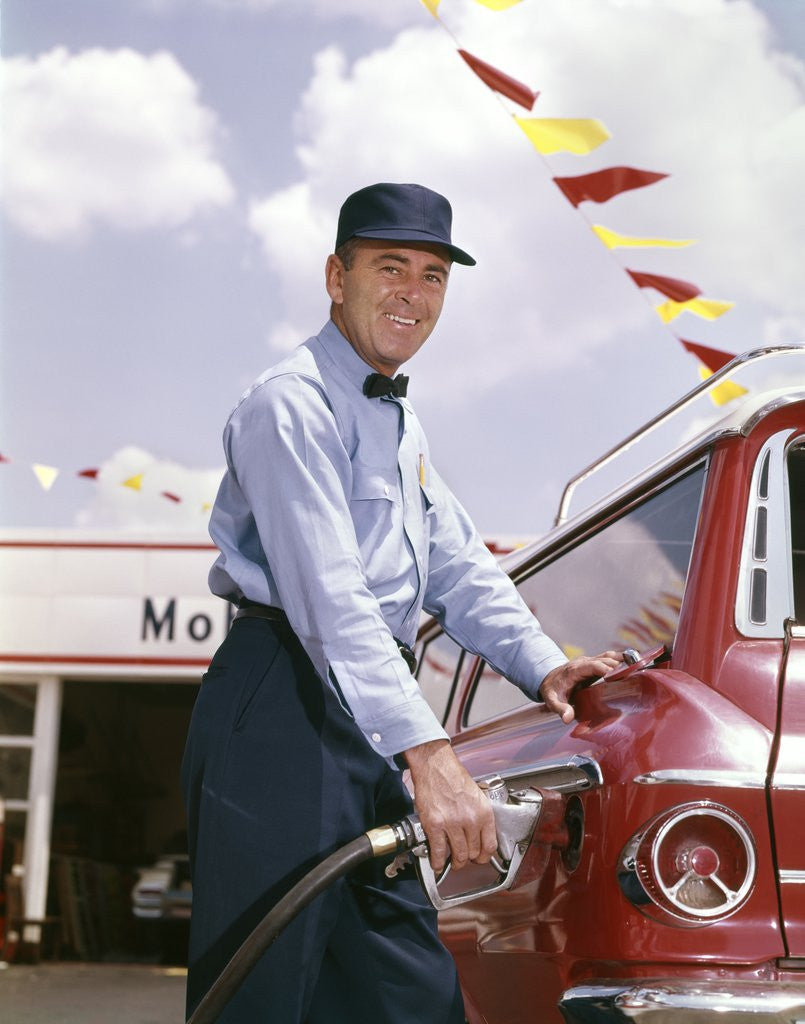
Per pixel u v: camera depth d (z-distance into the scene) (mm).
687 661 1815
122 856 20453
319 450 1857
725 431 1917
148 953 15789
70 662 14102
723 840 1670
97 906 15062
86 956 14336
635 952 1663
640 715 1776
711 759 1684
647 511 2121
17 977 10055
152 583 14211
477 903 2086
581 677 2000
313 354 1993
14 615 14164
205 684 1906
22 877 13781
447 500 2209
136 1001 8062
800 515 1877
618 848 1689
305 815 1797
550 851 1833
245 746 1820
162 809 22047
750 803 1675
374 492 1931
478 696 2785
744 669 1774
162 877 16156
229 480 1965
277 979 1750
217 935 1784
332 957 1846
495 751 2227
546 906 1833
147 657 14109
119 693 21297
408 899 1876
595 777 1740
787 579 1827
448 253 2021
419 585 1987
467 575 2184
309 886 1657
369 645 1760
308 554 1796
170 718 22219
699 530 1895
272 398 1886
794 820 1676
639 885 1663
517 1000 1973
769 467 1883
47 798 14016
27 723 14195
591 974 1742
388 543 1936
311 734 1822
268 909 1776
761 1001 1613
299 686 1842
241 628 1904
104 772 21188
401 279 1979
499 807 1749
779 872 1666
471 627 2172
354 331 1987
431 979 1859
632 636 2059
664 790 1672
